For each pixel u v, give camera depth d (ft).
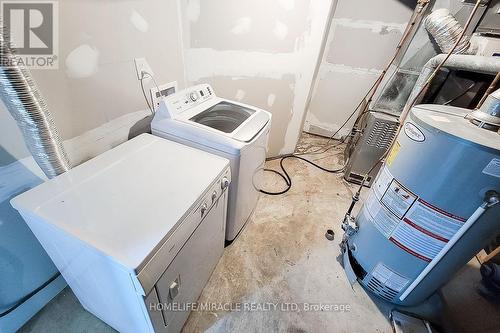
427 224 3.31
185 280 3.19
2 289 3.30
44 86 3.07
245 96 6.96
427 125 3.04
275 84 7.02
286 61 6.70
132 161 3.51
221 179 3.53
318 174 8.14
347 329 4.08
